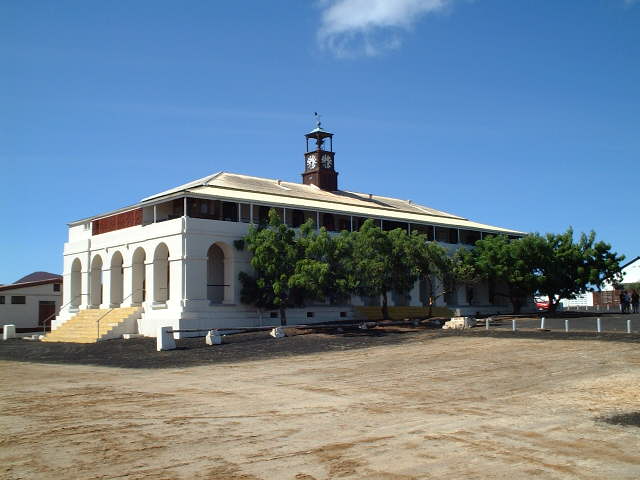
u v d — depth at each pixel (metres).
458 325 29.16
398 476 7.59
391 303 39.19
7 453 8.80
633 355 18.14
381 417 11.09
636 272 59.03
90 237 37.84
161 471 7.84
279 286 29.52
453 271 36.53
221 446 9.09
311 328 29.61
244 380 16.39
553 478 7.51
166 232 30.84
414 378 15.89
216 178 39.56
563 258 39.66
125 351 25.50
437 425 10.37
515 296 41.78
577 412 11.33
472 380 15.27
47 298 45.69
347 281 30.09
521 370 16.47
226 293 31.34
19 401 13.38
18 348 29.56
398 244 33.31
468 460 8.27
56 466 8.12
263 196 36.00
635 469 7.86
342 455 8.54
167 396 13.81
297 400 13.02
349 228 37.59
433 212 50.16
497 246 39.81
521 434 9.70
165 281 32.19
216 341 25.69
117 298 35.41
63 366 21.62
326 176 45.84
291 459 8.35
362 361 19.56
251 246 30.84
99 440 9.52
